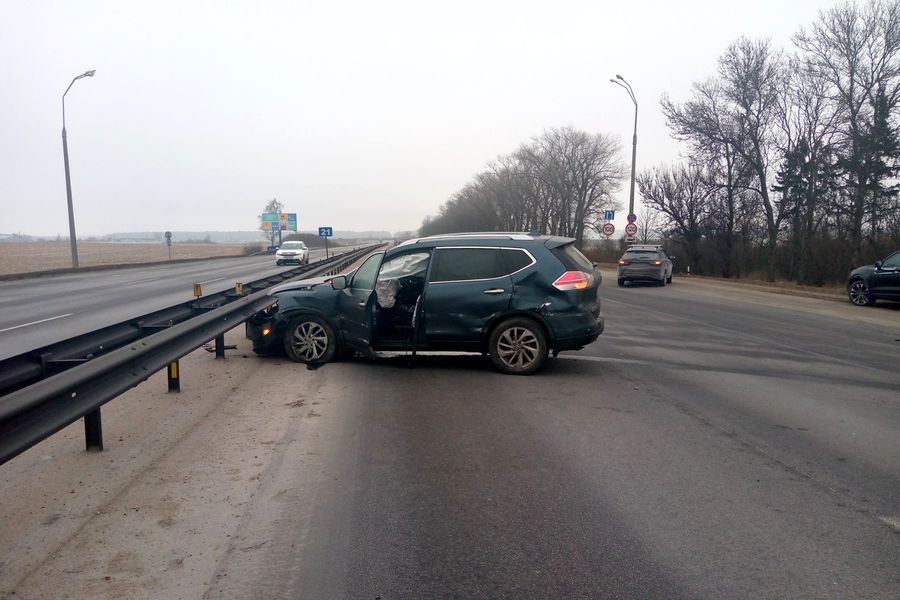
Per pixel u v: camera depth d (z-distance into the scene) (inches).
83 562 151.6
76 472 205.6
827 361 418.9
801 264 1235.9
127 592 139.7
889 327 608.4
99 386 212.4
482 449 233.5
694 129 1391.5
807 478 208.2
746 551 159.0
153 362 254.7
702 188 1616.6
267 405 286.8
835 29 1131.3
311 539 164.2
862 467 218.8
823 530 170.9
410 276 367.6
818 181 1225.4
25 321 582.2
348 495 191.3
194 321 299.7
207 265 1966.0
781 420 275.7
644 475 209.5
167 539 163.2
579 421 269.7
